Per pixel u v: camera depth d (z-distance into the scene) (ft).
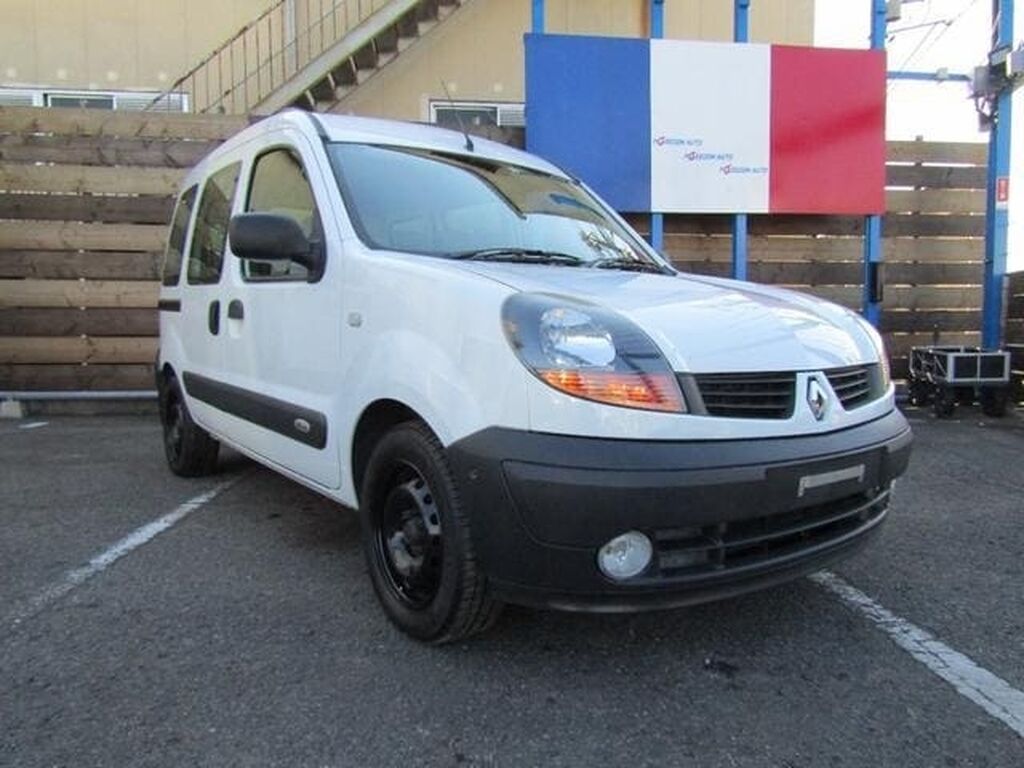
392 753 7.35
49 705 8.07
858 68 25.66
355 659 9.02
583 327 7.90
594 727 7.77
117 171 25.25
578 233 12.48
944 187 27.66
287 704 8.11
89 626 9.86
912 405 27.32
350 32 31.14
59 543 12.94
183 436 16.49
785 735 7.66
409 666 8.87
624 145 24.68
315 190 11.03
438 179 11.81
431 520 8.91
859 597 10.93
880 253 26.53
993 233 26.89
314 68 30.96
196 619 10.07
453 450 8.08
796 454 8.11
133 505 15.15
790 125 25.44
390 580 9.68
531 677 8.67
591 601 7.72
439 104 35.91
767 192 25.49
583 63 24.32
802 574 8.61
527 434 7.68
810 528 8.57
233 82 34.99
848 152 25.82
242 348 12.91
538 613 10.18
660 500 7.47
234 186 13.78
